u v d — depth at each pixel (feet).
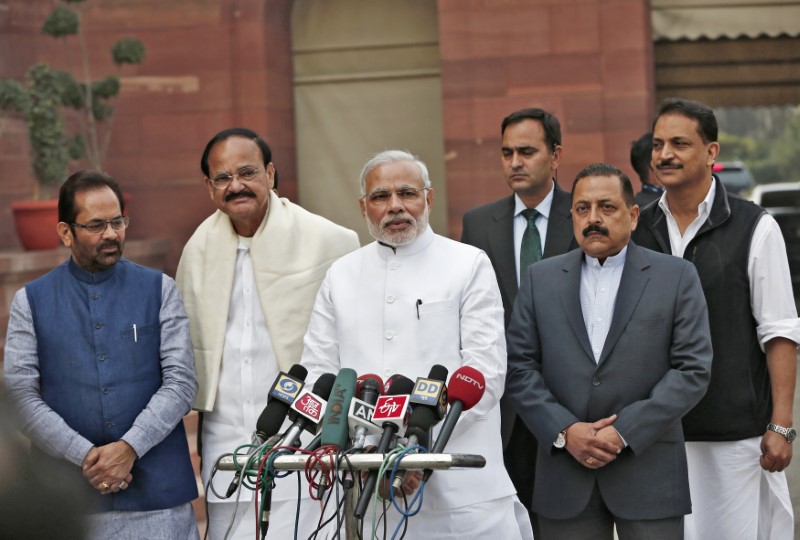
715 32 34.12
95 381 14.14
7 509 7.48
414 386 11.47
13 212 30.68
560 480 14.23
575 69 33.24
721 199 15.61
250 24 34.45
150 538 14.15
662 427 13.58
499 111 33.58
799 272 56.39
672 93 34.76
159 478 14.26
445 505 13.34
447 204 33.96
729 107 34.68
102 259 14.24
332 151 35.83
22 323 14.32
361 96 35.58
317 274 15.65
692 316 14.03
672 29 34.14
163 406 14.17
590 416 14.12
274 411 11.96
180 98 34.83
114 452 13.73
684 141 15.43
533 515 16.75
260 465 10.96
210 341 15.44
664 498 13.82
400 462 10.48
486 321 13.62
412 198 13.65
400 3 35.17
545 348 14.60
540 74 33.37
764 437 15.24
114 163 35.19
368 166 13.78
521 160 17.22
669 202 15.96
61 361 14.16
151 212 35.17
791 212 58.80
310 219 16.02
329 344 14.21
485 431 13.69
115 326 14.32
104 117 34.17
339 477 11.76
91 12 35.01
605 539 14.38
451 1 33.55
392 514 13.37
